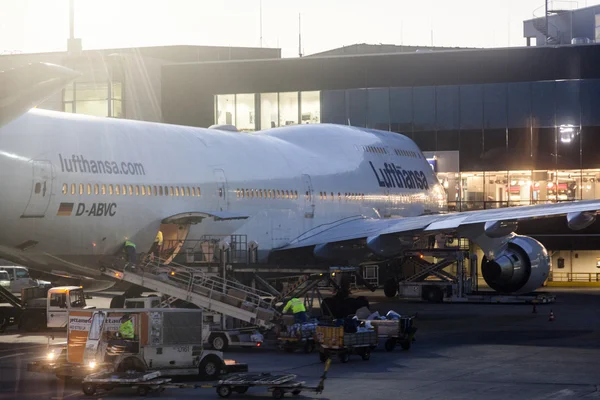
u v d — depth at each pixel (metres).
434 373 26.33
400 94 74.94
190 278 35.25
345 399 22.23
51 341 34.72
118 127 37.22
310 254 45.06
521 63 73.38
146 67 76.25
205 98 77.81
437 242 57.44
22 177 32.34
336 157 51.09
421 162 60.41
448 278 57.56
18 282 64.94
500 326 39.88
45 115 34.25
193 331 24.95
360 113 75.50
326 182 48.78
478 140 74.12
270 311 33.19
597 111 72.69
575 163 73.06
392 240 41.72
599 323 41.12
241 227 42.47
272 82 76.88
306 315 33.91
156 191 37.56
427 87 74.62
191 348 24.88
